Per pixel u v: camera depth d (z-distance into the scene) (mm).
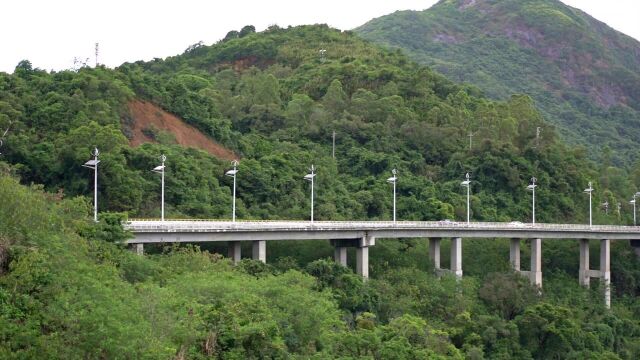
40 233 64500
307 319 77938
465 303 124812
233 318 68250
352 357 75688
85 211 84312
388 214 161250
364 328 90125
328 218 149125
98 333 53906
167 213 127312
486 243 162125
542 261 167375
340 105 197250
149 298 64375
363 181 168500
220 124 171125
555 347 118625
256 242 112062
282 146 172500
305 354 73875
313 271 110438
